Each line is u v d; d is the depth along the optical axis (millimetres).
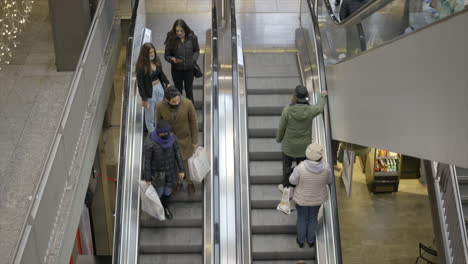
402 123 5637
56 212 6398
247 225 7793
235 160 7918
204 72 9430
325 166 6961
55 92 9000
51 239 6211
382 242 12594
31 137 8062
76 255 10891
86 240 11664
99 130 8766
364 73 6836
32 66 9648
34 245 5500
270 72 10078
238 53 9922
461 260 7574
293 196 7199
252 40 11289
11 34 10422
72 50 9352
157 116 7699
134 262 7203
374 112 6527
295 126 7516
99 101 8727
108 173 12094
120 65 11875
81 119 7684
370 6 6895
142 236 7793
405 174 14828
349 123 7742
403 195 14289
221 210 7832
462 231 7551
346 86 7793
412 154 5438
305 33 10109
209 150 8195
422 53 5059
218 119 7910
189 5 12422
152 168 7406
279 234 8031
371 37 6969
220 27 11633
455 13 4445
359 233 12883
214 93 8094
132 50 8531
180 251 7770
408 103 5441
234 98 8359
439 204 8234
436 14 5203
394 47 5730
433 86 4891
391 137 6000
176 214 7961
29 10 11008
